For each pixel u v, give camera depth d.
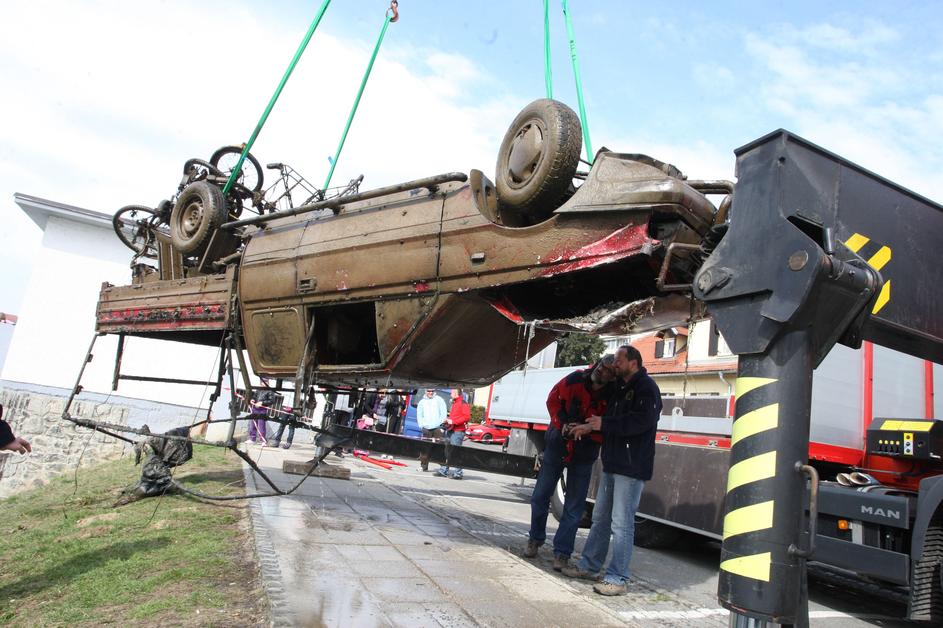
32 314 17.88
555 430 5.50
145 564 4.55
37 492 10.61
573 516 5.30
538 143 3.98
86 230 18.50
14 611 3.96
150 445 7.31
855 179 2.93
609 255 3.67
